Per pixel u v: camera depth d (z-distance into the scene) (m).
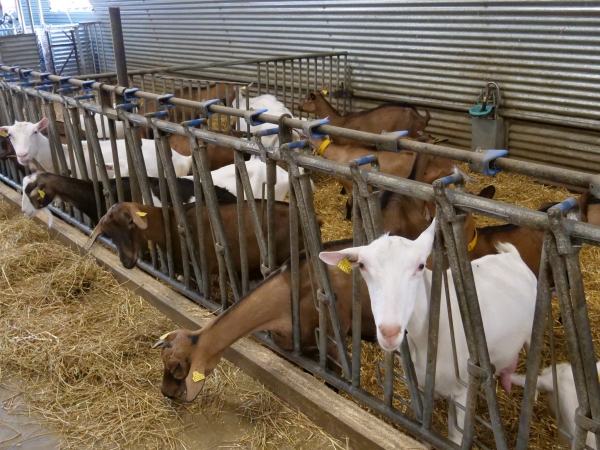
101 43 17.42
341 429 2.98
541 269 2.09
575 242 1.97
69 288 4.63
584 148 6.95
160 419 3.26
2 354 3.85
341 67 9.46
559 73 6.83
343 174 2.75
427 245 2.36
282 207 4.21
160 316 4.28
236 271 4.34
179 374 3.14
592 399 2.08
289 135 3.37
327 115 8.34
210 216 3.84
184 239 4.23
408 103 8.47
